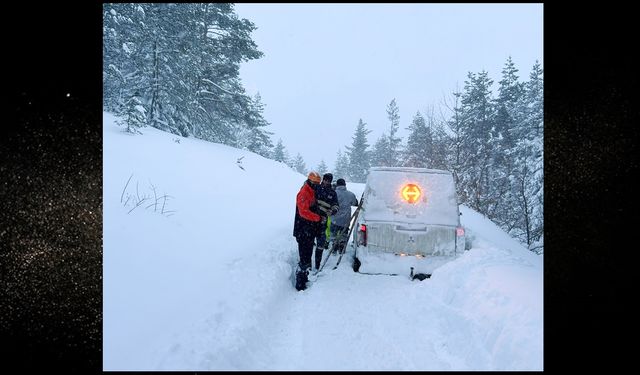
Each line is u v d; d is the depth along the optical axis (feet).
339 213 28.30
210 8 83.10
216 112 88.07
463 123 102.17
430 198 22.63
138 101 54.65
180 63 70.90
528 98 119.03
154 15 65.16
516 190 80.69
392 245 21.84
